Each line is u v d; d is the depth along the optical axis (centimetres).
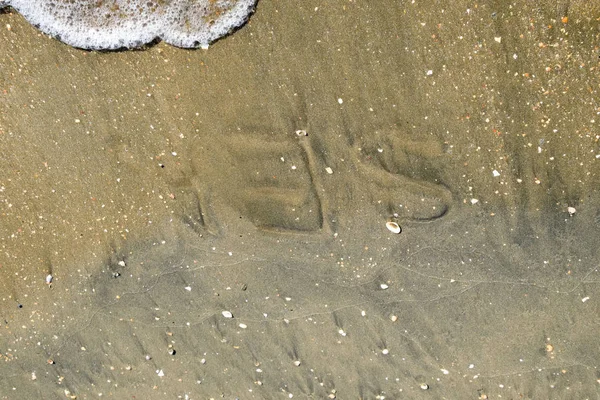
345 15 286
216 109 292
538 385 295
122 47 291
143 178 295
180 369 302
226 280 297
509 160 288
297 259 295
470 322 294
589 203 288
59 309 301
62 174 296
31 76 292
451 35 286
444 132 289
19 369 305
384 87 288
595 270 289
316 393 300
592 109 285
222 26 289
